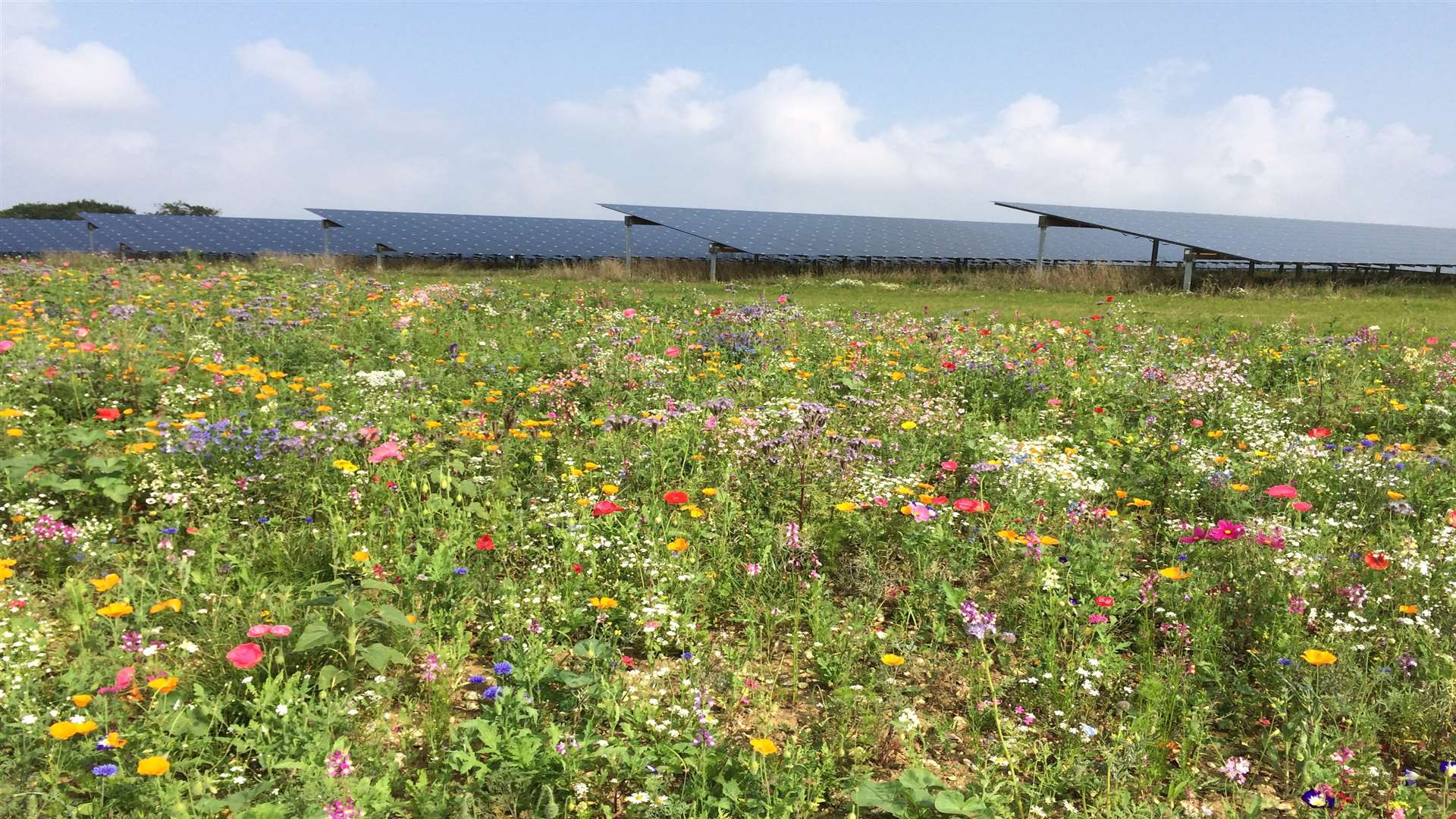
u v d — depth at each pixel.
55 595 4.20
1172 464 6.39
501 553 4.92
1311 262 29.30
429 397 8.04
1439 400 9.11
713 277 33.91
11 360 7.44
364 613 3.70
